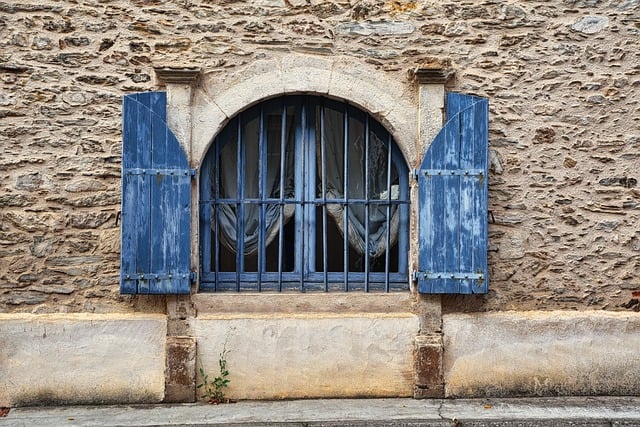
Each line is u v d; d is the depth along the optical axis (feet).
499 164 16.24
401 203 16.38
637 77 16.24
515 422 14.19
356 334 15.84
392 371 15.88
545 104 16.28
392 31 16.08
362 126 16.51
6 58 15.64
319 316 15.81
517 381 16.01
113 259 15.80
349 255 16.61
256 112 16.35
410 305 16.06
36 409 15.20
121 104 15.84
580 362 16.07
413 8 16.16
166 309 15.74
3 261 15.61
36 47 15.71
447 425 14.11
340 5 16.03
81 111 15.78
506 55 16.26
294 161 16.52
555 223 16.26
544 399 15.81
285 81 15.88
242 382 15.70
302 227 16.38
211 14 15.92
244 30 15.92
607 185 16.26
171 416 14.58
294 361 15.76
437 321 15.94
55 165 15.70
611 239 16.28
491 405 15.33
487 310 16.22
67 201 15.70
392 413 14.71
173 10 15.88
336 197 16.57
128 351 15.57
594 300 16.26
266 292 16.15
